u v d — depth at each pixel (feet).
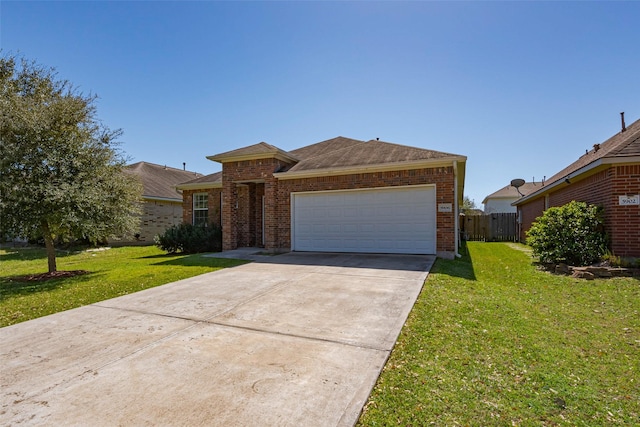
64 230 30.35
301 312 16.02
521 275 26.43
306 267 28.40
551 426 7.62
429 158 33.22
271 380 9.57
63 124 28.96
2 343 12.78
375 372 9.98
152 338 12.99
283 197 39.88
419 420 7.75
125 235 33.91
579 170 30.78
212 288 21.44
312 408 8.19
